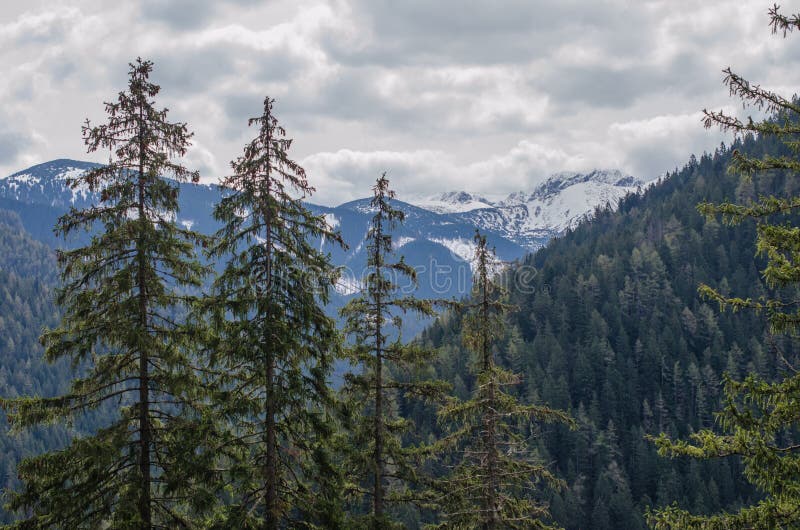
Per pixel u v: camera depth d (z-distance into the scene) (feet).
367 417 68.80
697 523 40.63
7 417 51.47
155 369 57.82
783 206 43.06
